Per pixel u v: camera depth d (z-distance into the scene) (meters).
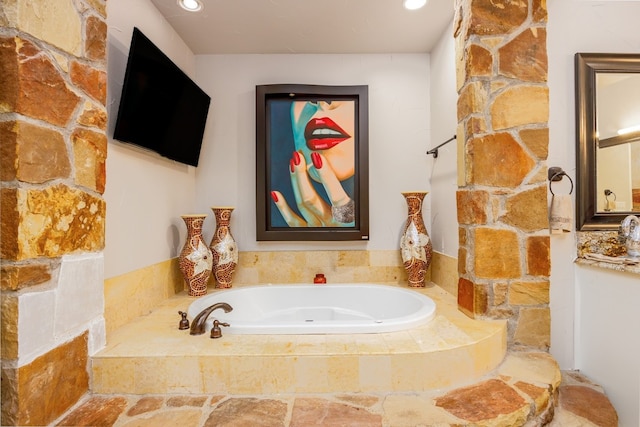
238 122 2.42
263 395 1.25
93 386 1.25
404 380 1.26
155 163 1.87
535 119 1.56
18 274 0.96
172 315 1.72
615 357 1.47
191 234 2.06
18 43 0.96
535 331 1.58
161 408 1.17
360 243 2.42
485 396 1.21
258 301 2.19
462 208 1.69
